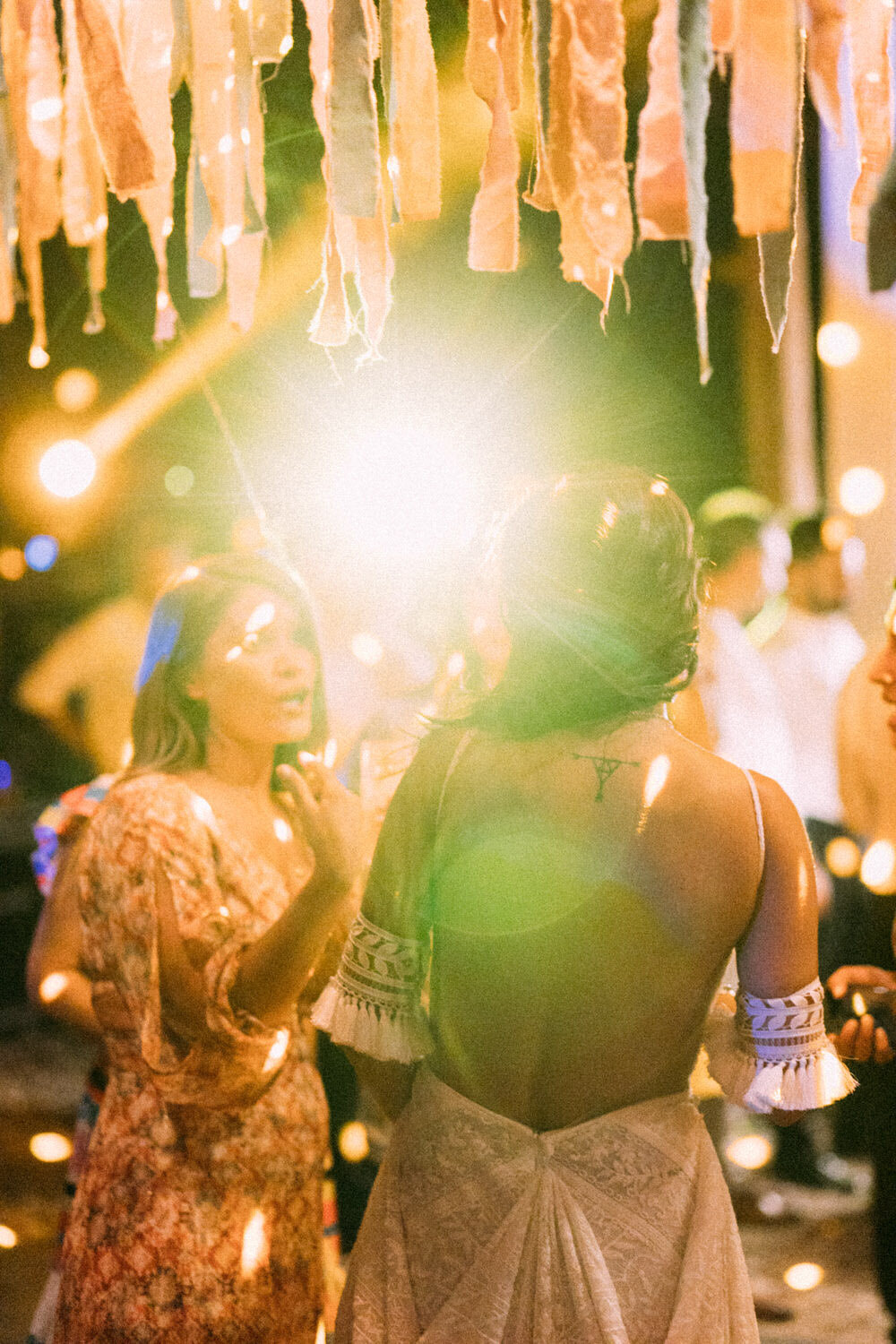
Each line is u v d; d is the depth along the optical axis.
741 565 4.36
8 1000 6.68
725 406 5.85
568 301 4.99
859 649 4.69
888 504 5.74
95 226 1.81
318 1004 1.70
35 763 7.05
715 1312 1.52
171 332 1.81
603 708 1.59
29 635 6.91
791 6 1.42
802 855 1.59
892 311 5.58
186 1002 1.75
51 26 1.76
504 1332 1.50
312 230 3.15
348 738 2.92
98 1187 1.83
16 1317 3.46
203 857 1.86
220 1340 1.76
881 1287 2.56
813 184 4.80
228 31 1.72
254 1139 1.83
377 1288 1.60
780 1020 1.58
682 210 1.45
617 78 1.47
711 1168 1.60
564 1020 1.55
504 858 1.57
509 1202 1.54
